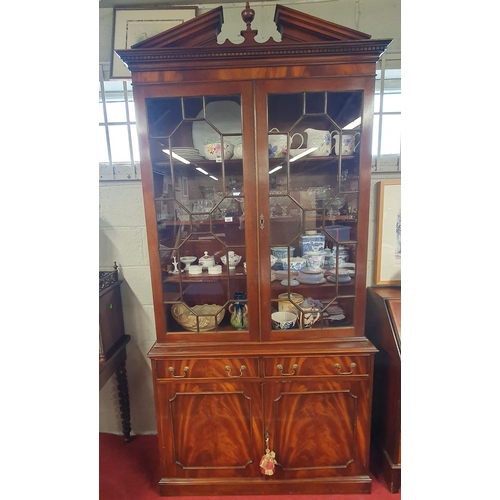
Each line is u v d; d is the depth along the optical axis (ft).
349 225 3.59
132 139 4.55
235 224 3.60
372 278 4.73
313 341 3.64
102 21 4.32
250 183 3.41
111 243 4.70
